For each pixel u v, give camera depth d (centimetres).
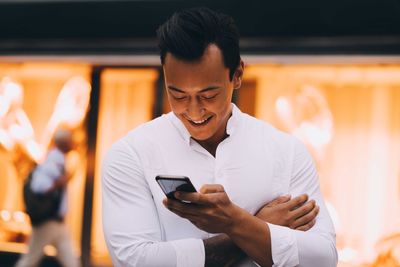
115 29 637
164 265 187
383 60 592
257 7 588
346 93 609
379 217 606
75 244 665
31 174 656
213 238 191
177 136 199
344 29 590
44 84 679
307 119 615
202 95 179
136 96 659
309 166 207
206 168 197
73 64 670
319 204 206
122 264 193
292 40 603
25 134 684
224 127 199
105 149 666
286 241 187
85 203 666
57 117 677
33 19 648
